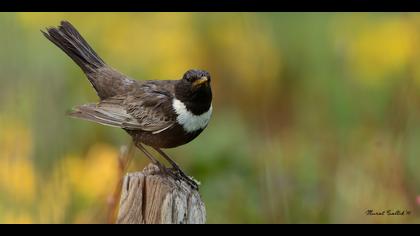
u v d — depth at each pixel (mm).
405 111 14734
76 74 14062
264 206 13578
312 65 15586
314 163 14305
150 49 14836
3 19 14219
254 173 14047
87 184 12266
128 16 15008
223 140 14203
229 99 15633
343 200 13719
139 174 8883
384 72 15141
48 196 12227
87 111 10477
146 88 10711
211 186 13711
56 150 12789
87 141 13531
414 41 15125
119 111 10531
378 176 13656
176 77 14836
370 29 15305
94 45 14758
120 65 14656
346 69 15430
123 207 8586
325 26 15555
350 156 14398
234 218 13383
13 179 12281
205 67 15438
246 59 15633
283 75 15664
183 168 13922
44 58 13984
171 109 10344
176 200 8617
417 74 15047
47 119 13297
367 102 15148
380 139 14258
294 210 13578
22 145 12734
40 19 14398
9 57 13906
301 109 15461
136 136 10625
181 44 15016
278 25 15688
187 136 10555
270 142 14539
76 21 14789
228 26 15562
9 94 13508
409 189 13453
